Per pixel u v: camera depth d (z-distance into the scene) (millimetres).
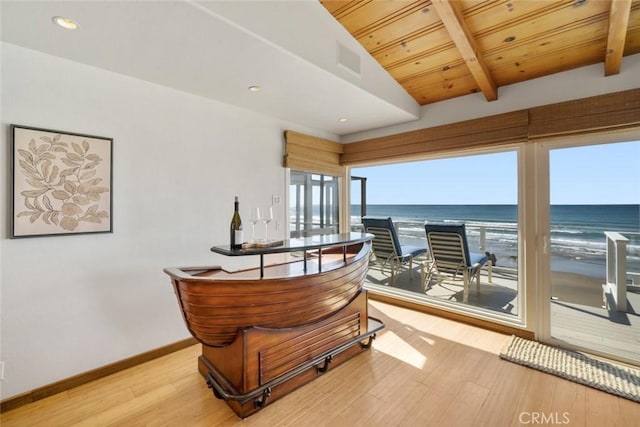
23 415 1799
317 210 4164
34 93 1909
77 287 2104
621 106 2250
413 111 3348
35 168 1908
